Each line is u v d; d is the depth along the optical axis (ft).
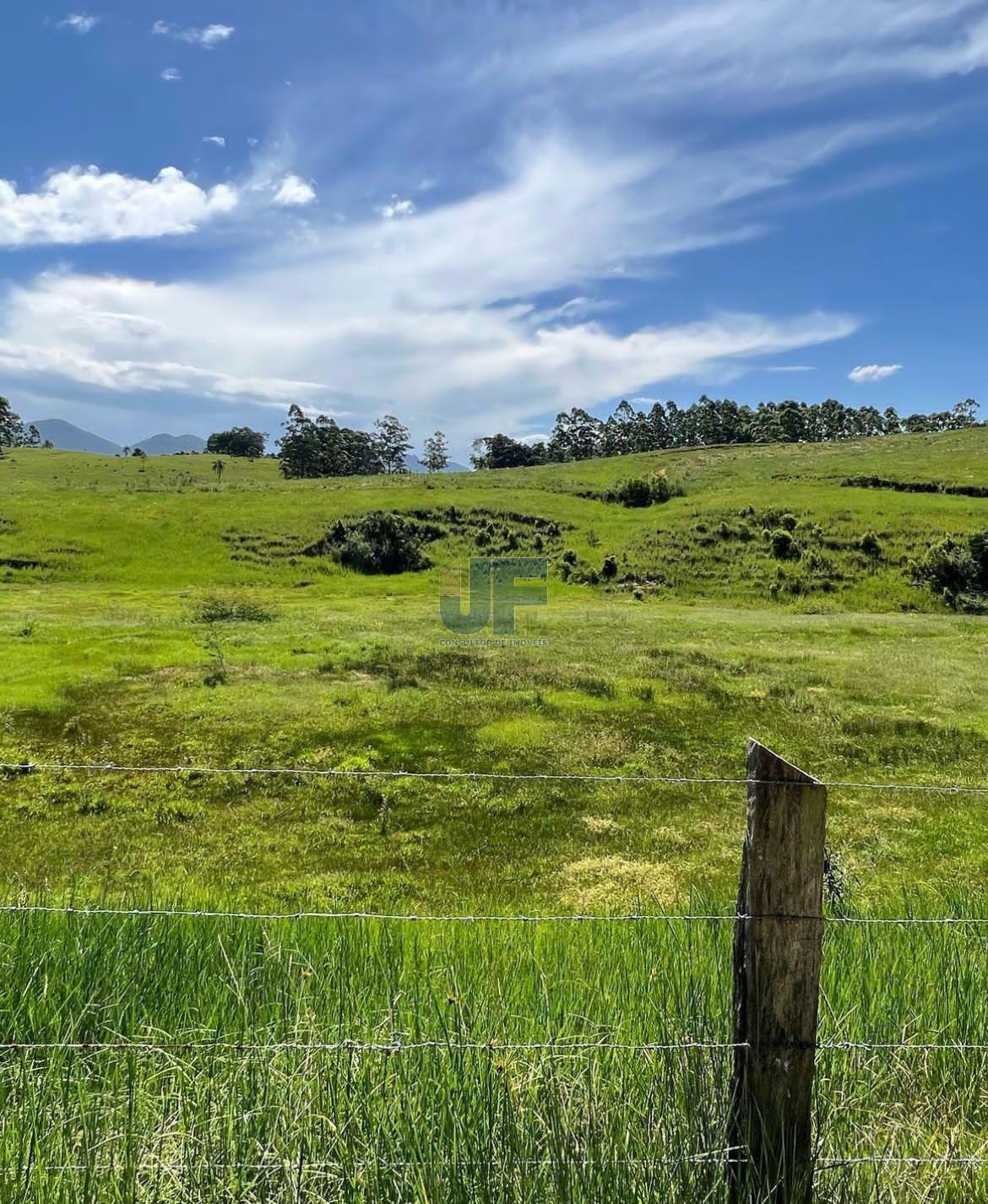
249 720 63.67
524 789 48.57
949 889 31.14
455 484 287.69
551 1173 8.04
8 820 41.98
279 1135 8.30
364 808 45.03
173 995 12.03
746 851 7.64
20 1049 10.04
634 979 12.40
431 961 13.92
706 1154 8.05
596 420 505.25
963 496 228.63
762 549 194.39
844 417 500.74
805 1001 7.67
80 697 70.28
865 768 54.24
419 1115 8.48
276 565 193.36
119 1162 8.05
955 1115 9.87
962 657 96.89
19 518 207.31
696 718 66.74
